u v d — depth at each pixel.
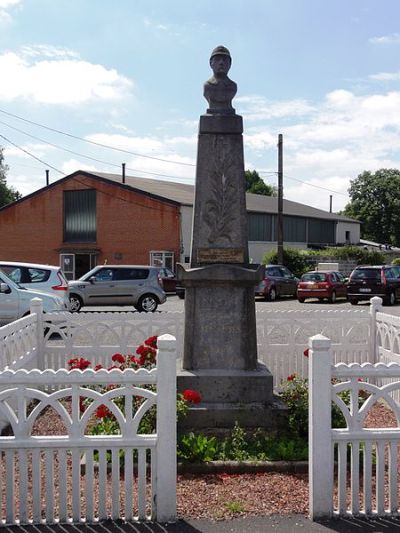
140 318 8.70
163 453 4.25
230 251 6.55
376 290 25.33
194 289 6.49
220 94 6.64
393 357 7.98
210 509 4.47
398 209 76.56
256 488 4.91
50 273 15.51
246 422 6.03
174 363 4.27
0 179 65.38
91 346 8.62
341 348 8.85
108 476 5.12
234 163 6.58
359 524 4.21
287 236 45.69
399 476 5.05
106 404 4.30
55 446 4.21
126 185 36.09
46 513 4.21
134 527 4.16
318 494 4.29
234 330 6.48
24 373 4.23
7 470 4.21
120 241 36.41
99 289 21.20
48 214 38.91
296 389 6.23
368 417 6.95
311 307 24.09
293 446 5.66
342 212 81.44
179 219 34.66
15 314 13.34
